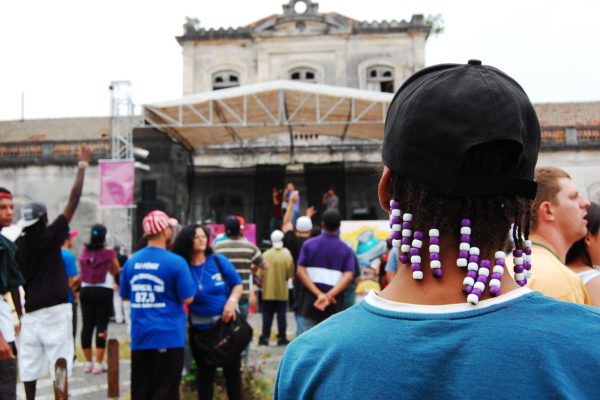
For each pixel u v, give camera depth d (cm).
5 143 1898
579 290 217
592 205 292
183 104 1373
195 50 2084
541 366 79
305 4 2067
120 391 576
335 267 531
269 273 795
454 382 81
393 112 102
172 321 416
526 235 100
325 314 525
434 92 93
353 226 1216
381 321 93
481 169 92
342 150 1917
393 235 100
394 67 2033
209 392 453
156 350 412
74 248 1823
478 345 83
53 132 2188
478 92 91
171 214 1504
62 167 1867
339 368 91
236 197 1750
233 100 1431
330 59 2047
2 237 383
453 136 89
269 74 2052
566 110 2014
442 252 95
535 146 95
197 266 455
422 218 96
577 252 295
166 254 425
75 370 677
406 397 83
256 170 1686
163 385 411
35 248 456
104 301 661
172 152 1571
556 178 241
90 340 661
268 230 1636
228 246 636
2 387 363
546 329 83
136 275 421
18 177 1877
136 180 1475
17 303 443
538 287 211
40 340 458
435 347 85
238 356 443
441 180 91
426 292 95
